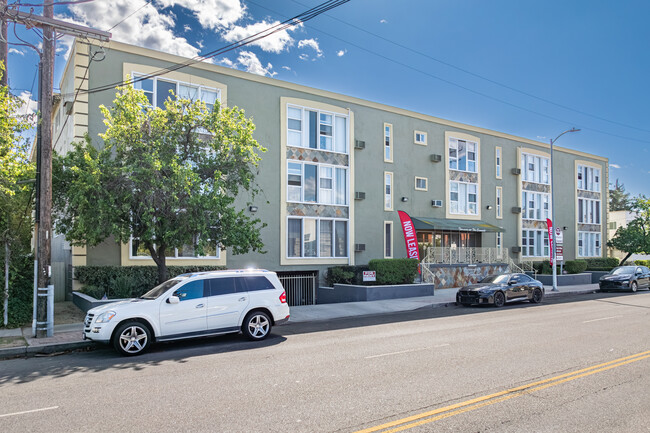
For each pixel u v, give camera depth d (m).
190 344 11.09
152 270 17.88
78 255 17.14
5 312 12.97
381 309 17.77
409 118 27.72
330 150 24.33
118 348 9.75
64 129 20.70
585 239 38.75
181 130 14.37
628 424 5.36
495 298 18.67
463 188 30.30
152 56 19.08
